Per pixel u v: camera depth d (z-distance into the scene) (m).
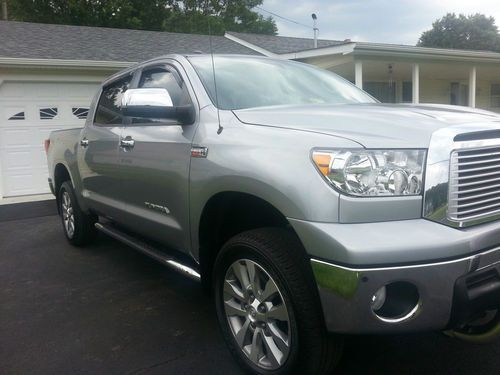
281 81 3.72
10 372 2.96
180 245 3.35
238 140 2.76
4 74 10.03
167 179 3.30
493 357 2.92
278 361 2.55
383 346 3.08
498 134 2.49
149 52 12.81
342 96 3.87
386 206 2.20
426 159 2.26
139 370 2.93
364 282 2.11
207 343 3.25
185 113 3.17
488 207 2.39
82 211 5.39
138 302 4.03
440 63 13.51
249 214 3.01
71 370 2.96
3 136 10.21
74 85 10.79
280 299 2.53
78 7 24.81
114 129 4.18
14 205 9.26
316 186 2.26
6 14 28.12
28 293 4.36
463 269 2.17
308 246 2.26
